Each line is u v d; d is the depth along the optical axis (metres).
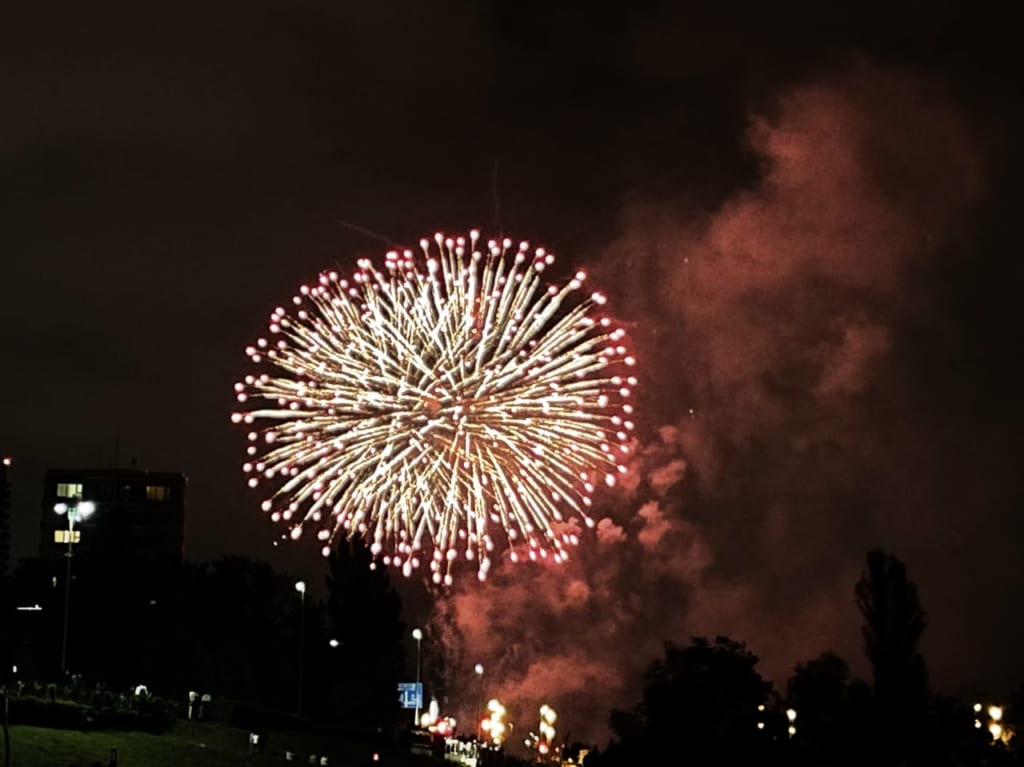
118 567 122.19
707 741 99.31
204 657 119.94
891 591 119.38
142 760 67.38
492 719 135.75
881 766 112.12
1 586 120.94
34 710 69.56
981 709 131.12
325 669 132.50
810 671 129.50
